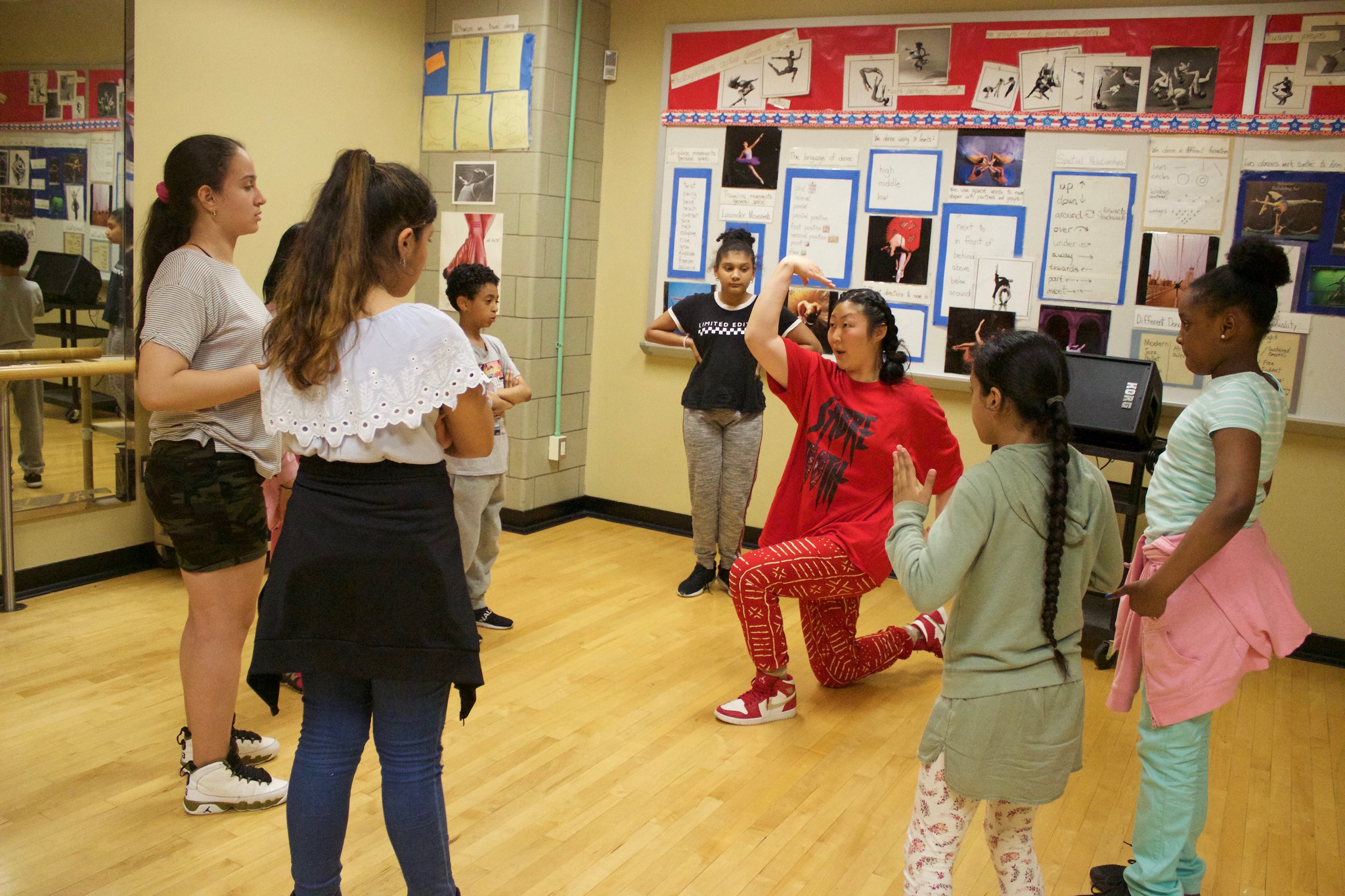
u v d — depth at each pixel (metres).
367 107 4.77
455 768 2.59
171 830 2.24
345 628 1.54
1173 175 3.91
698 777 2.61
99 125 3.62
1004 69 4.16
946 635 1.73
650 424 5.18
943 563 1.63
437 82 5.02
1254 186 3.79
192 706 2.29
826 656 3.17
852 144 4.49
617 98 5.10
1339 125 3.64
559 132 4.84
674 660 3.42
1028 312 4.21
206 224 2.23
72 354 3.66
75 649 3.22
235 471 2.23
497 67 4.81
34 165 3.47
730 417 4.03
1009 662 1.62
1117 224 4.02
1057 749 1.63
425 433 1.56
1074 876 2.23
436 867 1.63
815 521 2.90
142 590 3.80
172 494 2.19
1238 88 3.78
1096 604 3.76
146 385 2.09
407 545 1.54
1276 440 1.88
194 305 2.13
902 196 4.41
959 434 4.41
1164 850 1.93
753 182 4.73
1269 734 3.08
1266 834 2.46
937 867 1.72
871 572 2.83
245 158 2.24
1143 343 4.02
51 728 2.69
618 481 5.31
